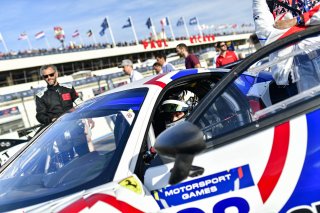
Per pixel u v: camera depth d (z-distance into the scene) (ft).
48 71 16.62
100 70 168.14
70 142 7.60
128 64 24.70
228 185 5.82
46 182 6.88
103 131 7.19
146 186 6.04
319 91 6.14
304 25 8.84
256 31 9.80
